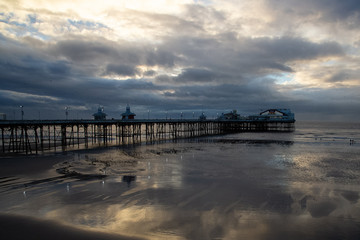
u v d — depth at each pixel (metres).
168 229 13.26
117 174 24.98
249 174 25.73
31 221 13.82
